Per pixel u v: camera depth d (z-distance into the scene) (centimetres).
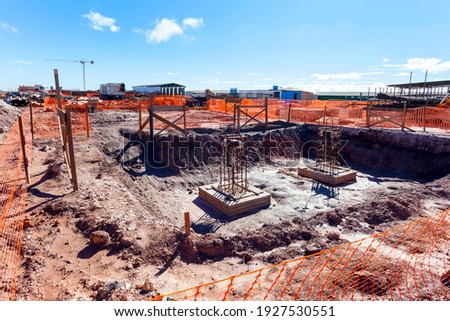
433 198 1091
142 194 1202
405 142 1662
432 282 567
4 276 534
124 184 1191
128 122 2231
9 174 1099
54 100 3094
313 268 654
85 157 1371
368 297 536
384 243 771
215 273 665
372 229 878
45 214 798
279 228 859
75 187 954
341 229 886
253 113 2839
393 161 1652
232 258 736
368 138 1809
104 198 930
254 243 793
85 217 784
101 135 1761
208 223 1007
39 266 580
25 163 1005
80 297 502
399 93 3884
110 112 2655
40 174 1122
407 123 2095
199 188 1263
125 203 931
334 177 1393
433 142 1565
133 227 763
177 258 693
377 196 1234
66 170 1120
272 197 1246
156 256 679
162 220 935
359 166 1738
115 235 714
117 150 1562
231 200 1109
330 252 729
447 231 816
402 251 716
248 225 987
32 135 1675
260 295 561
